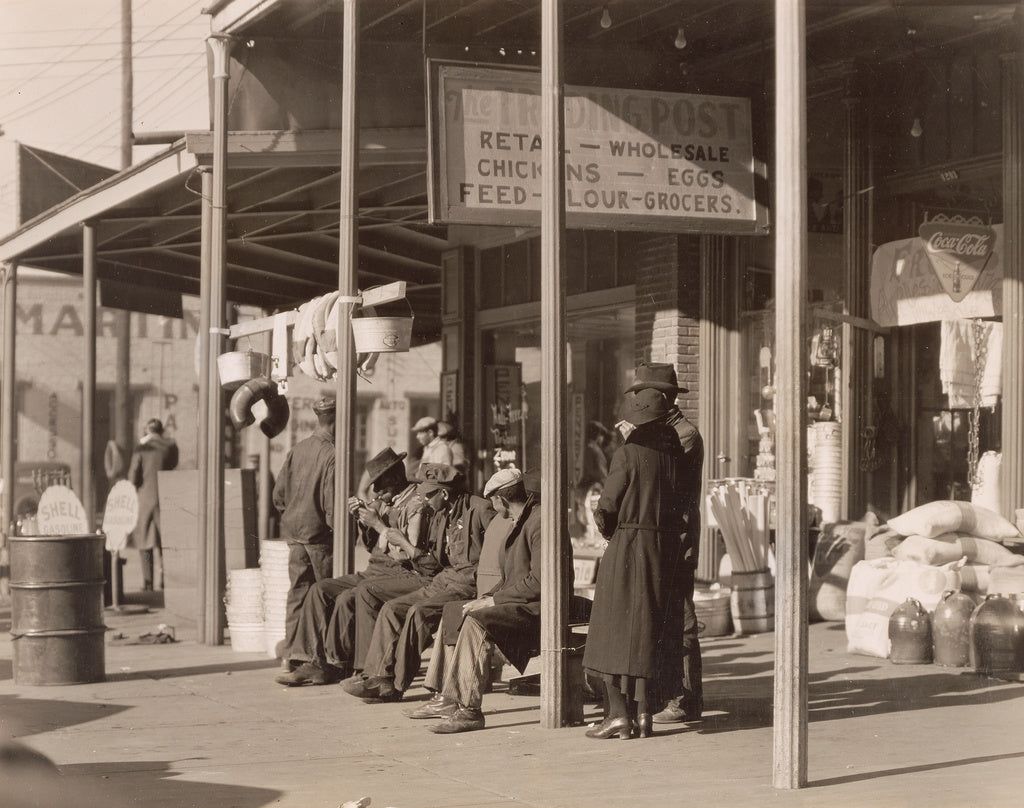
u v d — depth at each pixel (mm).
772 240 12445
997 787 5430
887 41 11219
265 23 11492
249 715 7598
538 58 11625
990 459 10750
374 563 8656
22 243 16391
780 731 5512
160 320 36344
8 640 12109
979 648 8555
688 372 12234
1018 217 10258
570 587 7223
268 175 13383
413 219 15219
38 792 2975
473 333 16203
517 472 7504
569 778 5770
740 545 11047
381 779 5785
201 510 11180
